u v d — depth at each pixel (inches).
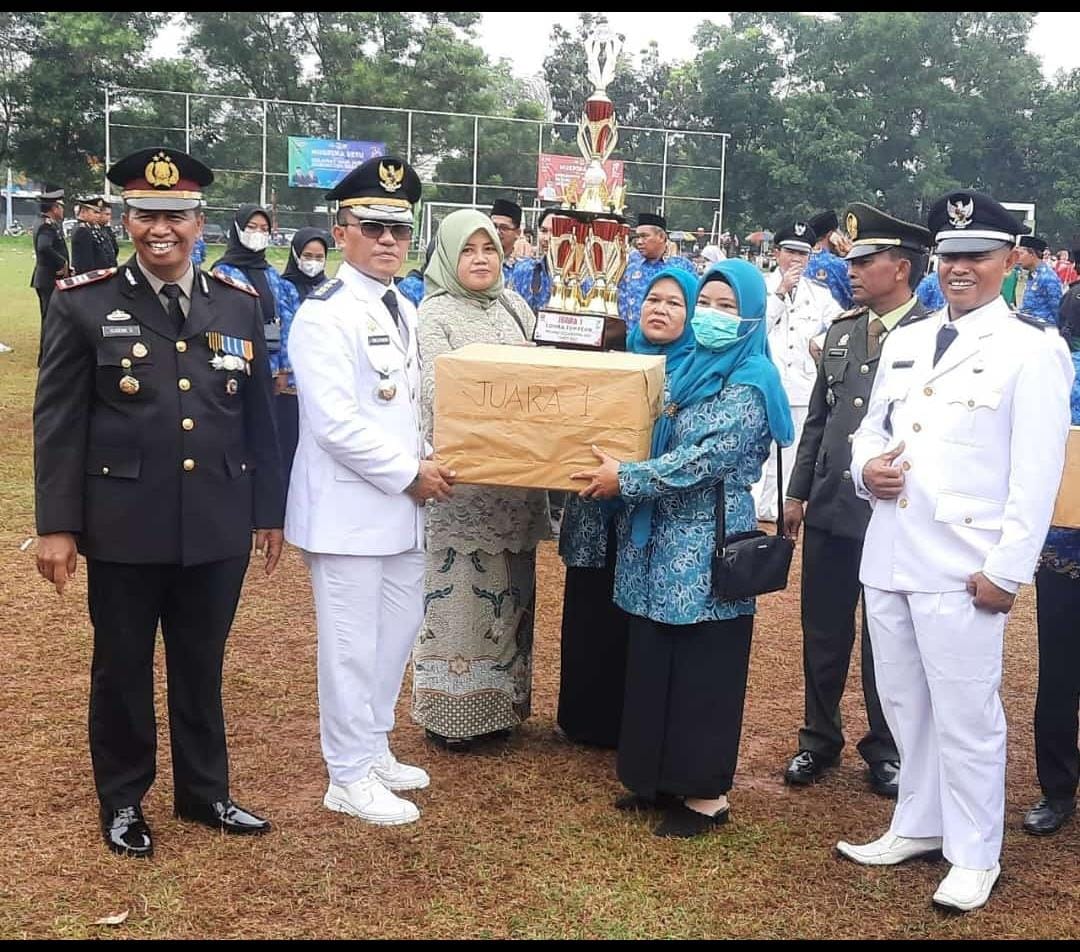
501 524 174.4
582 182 174.6
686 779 150.3
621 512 164.4
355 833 149.4
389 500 151.3
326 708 154.1
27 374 540.7
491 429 147.6
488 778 169.0
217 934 124.5
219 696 149.0
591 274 168.6
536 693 205.8
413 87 1541.6
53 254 513.3
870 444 145.5
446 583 174.2
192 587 143.5
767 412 149.9
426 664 177.2
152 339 136.5
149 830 143.9
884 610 143.3
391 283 157.4
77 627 223.0
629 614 162.1
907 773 146.8
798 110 1726.1
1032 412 130.6
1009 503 132.0
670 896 136.6
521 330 181.0
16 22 1052.5
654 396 149.1
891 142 1861.5
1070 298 212.7
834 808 164.1
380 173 148.9
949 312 142.1
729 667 151.0
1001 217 133.9
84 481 136.0
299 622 235.3
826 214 327.0
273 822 151.6
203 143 1118.4
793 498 179.8
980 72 1867.6
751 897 137.2
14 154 1085.8
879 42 1823.3
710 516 150.6
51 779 159.6
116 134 1089.4
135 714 142.9
